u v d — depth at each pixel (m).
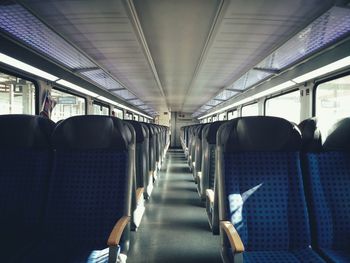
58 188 2.01
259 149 1.99
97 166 2.05
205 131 3.88
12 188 2.02
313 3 2.34
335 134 1.98
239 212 1.85
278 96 5.38
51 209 1.97
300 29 2.83
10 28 2.70
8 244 1.87
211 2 2.60
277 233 1.86
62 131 2.01
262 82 5.31
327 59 3.11
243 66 4.68
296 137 1.93
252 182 1.94
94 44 3.51
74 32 3.07
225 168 1.96
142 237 3.18
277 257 1.75
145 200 4.68
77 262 1.67
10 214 1.99
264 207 1.89
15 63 3.10
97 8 2.52
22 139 2.05
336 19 2.48
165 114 20.11
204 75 5.80
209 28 3.25
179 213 4.05
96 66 4.44
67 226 1.95
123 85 6.71
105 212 1.96
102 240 1.92
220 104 10.45
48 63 3.67
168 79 6.67
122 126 2.06
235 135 1.96
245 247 1.83
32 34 2.89
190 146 8.00
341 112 3.83
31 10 2.41
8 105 4.52
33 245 1.86
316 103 4.03
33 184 2.05
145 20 3.04
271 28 2.94
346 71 3.35
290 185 1.95
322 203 1.93
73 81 4.59
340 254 1.79
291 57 3.69
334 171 2.00
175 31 3.37
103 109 8.04
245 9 2.56
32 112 4.07
